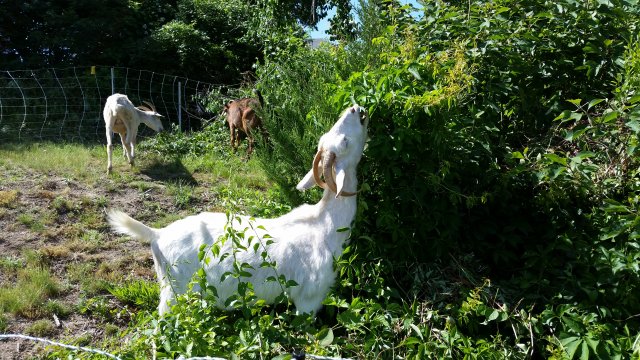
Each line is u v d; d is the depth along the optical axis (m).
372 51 2.41
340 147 1.70
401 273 1.96
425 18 2.27
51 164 3.83
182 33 7.47
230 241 1.79
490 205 2.04
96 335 2.07
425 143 1.89
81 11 7.41
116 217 1.87
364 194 2.00
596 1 1.99
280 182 2.43
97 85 6.54
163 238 1.85
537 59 2.07
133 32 7.84
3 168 3.68
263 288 1.77
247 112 4.39
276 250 1.78
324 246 1.78
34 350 1.96
